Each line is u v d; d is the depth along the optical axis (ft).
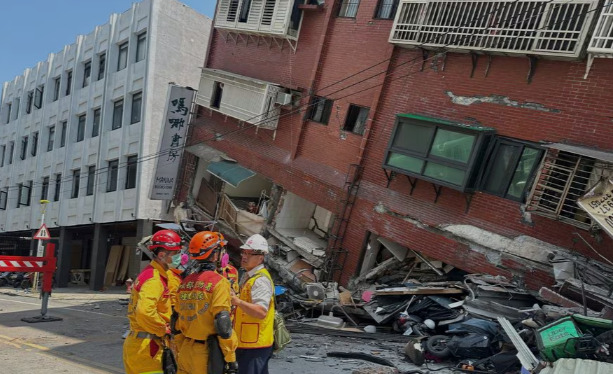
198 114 63.31
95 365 23.48
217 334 13.24
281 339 15.12
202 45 80.84
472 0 37.58
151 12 73.20
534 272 33.91
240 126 57.57
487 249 36.40
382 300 35.81
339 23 49.75
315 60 50.67
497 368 22.11
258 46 57.57
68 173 88.12
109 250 87.66
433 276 41.34
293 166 51.01
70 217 85.76
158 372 14.69
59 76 95.81
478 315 29.19
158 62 74.28
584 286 28.14
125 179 75.82
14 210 104.83
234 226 55.01
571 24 33.27
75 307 49.62
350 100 47.29
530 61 35.55
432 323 30.86
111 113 80.48
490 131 36.58
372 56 46.06
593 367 15.85
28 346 28.14
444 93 40.42
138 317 14.02
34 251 97.96
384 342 30.04
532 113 35.65
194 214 62.39
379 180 43.86
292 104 52.49
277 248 51.21
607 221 27.66
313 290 39.24
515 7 35.50
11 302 52.65
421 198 40.83
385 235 42.55
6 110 116.98
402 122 40.88
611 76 32.48
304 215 53.98
